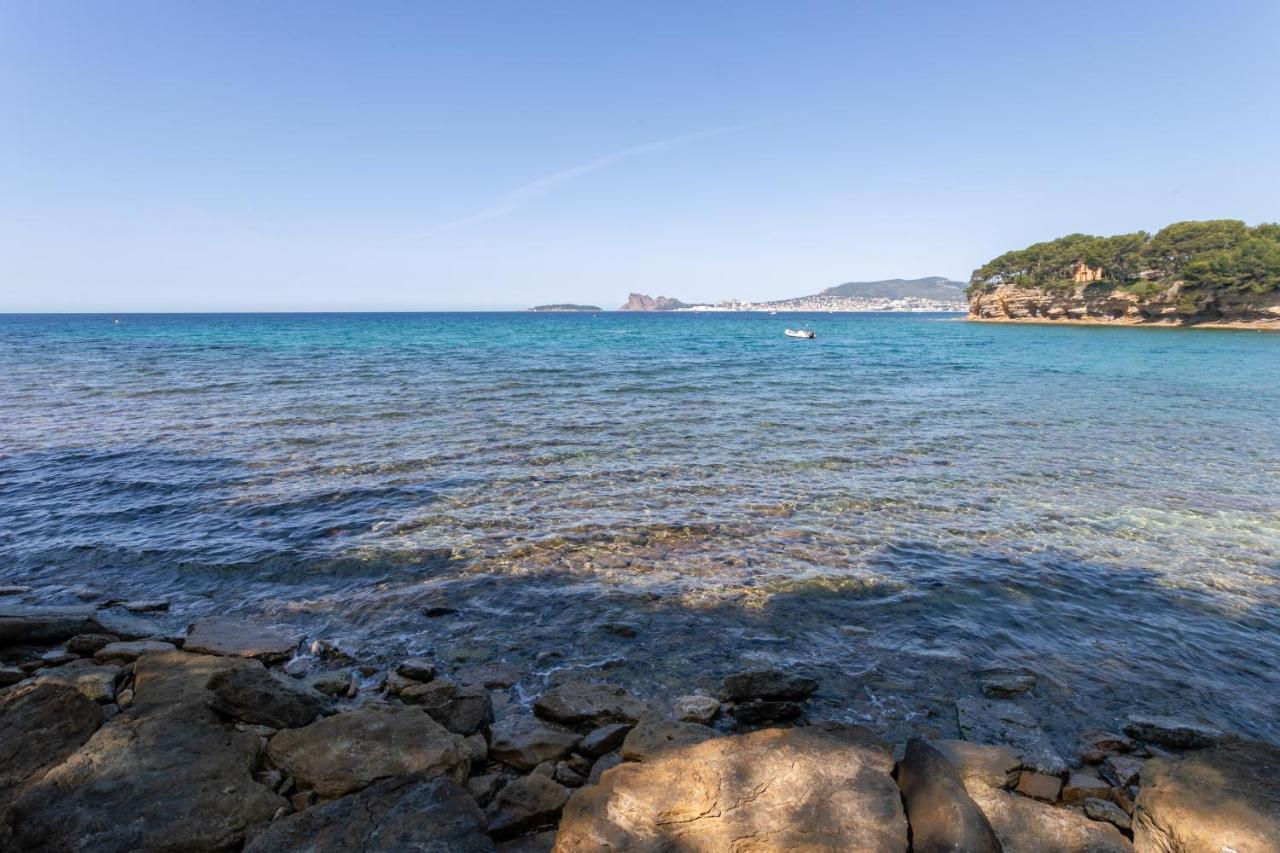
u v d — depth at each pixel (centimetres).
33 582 850
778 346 6431
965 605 801
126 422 1905
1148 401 2555
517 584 847
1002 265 15862
